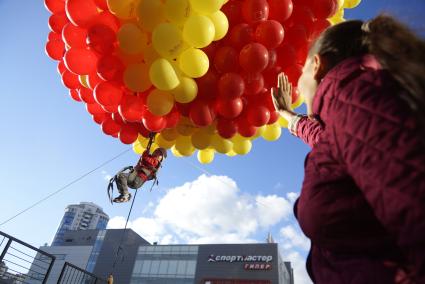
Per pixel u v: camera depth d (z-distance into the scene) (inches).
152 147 154.6
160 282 1648.6
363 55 36.7
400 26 32.7
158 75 98.3
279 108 83.5
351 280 29.3
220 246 1659.7
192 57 100.7
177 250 1728.6
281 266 1659.7
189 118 123.7
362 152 26.6
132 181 137.7
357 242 29.7
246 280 1508.4
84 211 4069.9
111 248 1993.1
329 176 32.2
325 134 34.8
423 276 23.3
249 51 102.5
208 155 152.7
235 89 105.7
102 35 103.5
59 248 2132.1
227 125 121.8
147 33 106.8
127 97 114.9
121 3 102.1
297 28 114.2
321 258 34.5
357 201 29.7
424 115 25.0
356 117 28.3
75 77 130.8
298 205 35.8
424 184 22.3
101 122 142.3
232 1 114.9
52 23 124.0
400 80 28.2
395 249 28.1
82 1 107.3
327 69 42.6
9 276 228.2
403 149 24.0
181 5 95.7
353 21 42.9
